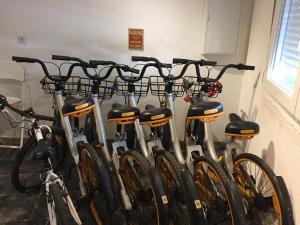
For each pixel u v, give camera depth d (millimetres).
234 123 1684
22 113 1719
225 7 2559
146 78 2658
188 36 2721
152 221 1780
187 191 1520
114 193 1685
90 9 2619
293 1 1761
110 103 2910
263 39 2266
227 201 1500
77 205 1776
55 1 2582
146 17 2652
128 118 1799
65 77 2176
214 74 2840
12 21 2621
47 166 1460
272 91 1880
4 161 2605
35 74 2807
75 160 1921
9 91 2850
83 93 2584
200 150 1892
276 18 1921
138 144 2072
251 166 2039
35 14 2611
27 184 2271
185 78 2443
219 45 2668
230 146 1788
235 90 2895
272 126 1873
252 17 2596
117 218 1914
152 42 2734
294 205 1467
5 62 2723
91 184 1829
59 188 1434
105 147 2184
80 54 2758
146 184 1652
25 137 2996
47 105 2904
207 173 1701
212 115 1678
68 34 2689
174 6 2625
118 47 2746
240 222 1364
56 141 2287
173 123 2070
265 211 1596
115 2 2602
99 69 2773
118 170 1889
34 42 2695
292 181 1503
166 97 2184
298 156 1439
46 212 1972
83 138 1975
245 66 2131
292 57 1707
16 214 1949
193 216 1485
